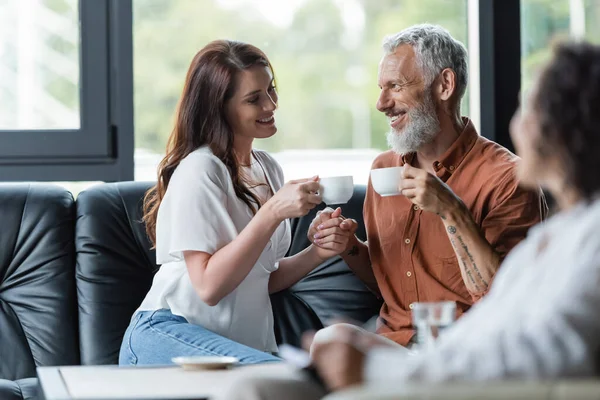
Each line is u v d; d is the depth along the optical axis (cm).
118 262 317
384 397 117
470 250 265
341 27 480
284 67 479
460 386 119
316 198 264
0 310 309
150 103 369
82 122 359
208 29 382
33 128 359
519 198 281
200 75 288
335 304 321
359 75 487
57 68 361
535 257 142
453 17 389
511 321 129
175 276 280
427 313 180
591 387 117
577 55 141
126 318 311
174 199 278
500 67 377
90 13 358
